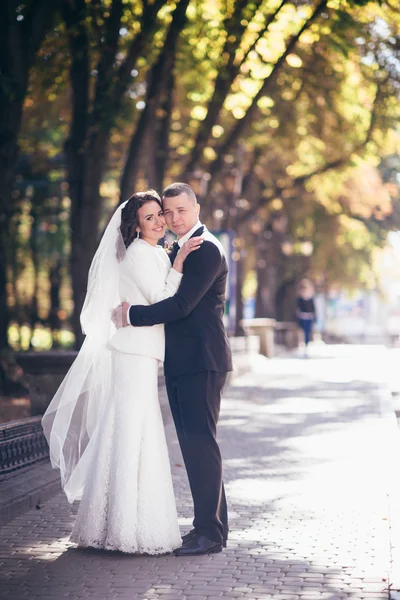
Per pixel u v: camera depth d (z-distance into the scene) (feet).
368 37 69.41
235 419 52.70
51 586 21.67
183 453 24.85
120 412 24.48
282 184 112.16
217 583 21.80
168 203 25.05
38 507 30.04
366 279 177.99
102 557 24.17
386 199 115.24
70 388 25.81
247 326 118.32
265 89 72.79
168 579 22.18
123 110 59.11
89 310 25.40
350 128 86.38
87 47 57.11
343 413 55.57
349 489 32.71
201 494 24.67
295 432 47.37
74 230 61.21
